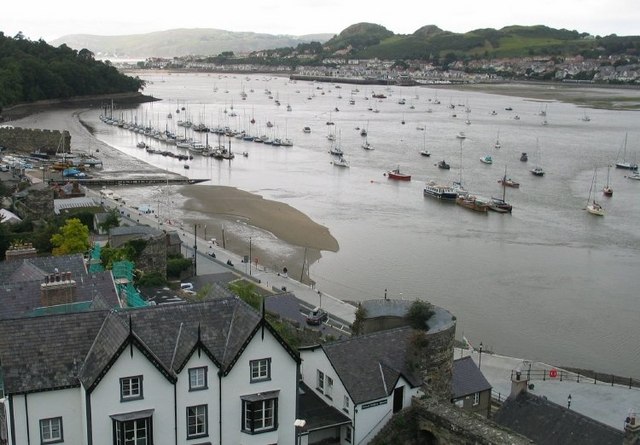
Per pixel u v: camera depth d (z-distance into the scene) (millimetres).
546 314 134250
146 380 52312
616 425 85625
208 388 54469
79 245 125062
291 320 98688
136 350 51719
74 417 52438
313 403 67500
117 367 51281
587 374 105812
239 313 57812
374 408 65562
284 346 56469
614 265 165750
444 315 76688
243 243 172375
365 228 192500
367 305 80812
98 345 53312
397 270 156875
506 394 93375
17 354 52344
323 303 129375
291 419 57812
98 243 138125
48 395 51469
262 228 187500
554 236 189625
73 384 51812
